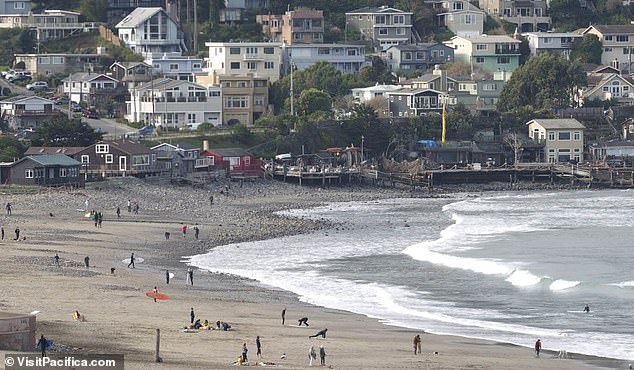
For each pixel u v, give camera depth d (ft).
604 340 547.08
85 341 477.77
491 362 492.95
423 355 499.92
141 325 523.70
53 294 589.32
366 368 468.75
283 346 502.38
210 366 448.24
